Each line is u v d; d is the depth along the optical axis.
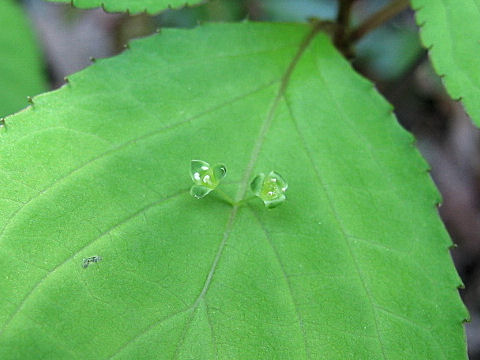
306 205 0.07
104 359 0.05
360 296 0.06
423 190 0.07
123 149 0.07
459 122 0.17
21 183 0.06
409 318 0.06
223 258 0.06
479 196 0.17
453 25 0.07
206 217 0.06
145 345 0.06
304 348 0.06
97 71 0.07
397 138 0.07
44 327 0.05
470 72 0.07
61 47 0.18
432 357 0.06
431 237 0.07
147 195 0.06
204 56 0.08
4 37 0.13
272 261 0.06
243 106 0.07
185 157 0.07
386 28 0.17
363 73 0.17
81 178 0.06
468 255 0.16
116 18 0.18
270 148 0.07
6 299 0.05
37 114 0.07
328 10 0.17
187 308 0.06
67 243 0.06
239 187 0.07
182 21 0.17
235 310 0.06
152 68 0.07
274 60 0.08
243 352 0.06
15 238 0.06
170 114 0.07
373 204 0.07
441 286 0.06
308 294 0.06
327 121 0.07
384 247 0.07
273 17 0.17
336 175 0.07
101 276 0.06
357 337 0.06
